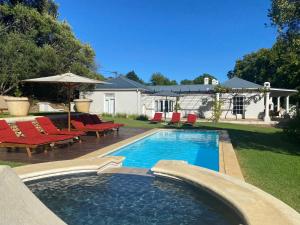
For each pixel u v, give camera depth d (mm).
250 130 21859
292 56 13195
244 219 5027
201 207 6090
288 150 13094
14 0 25500
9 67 19547
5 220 3271
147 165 10867
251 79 55406
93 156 10617
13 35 20781
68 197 6609
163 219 5516
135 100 32688
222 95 32719
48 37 25609
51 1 29281
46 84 23484
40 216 3727
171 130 20297
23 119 13844
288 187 7199
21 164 9227
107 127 16203
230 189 6328
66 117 17328
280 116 34844
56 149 12000
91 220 5465
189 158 12297
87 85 28609
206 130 20359
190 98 34656
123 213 5770
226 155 10961
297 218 4891
